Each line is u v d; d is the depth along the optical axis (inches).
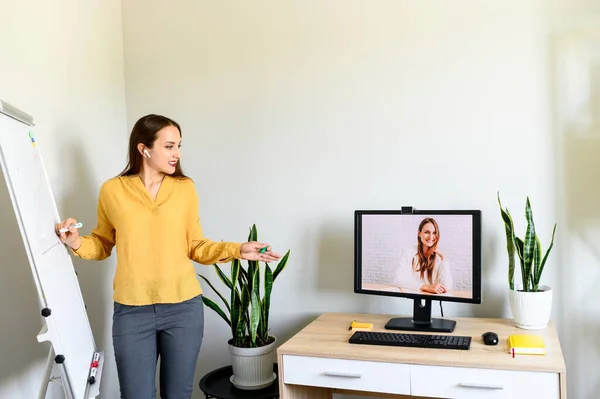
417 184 101.7
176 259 83.7
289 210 110.8
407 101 102.1
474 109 98.2
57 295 71.1
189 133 117.9
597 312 92.7
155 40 120.3
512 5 95.7
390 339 82.8
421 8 100.9
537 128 94.9
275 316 112.0
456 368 74.5
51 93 100.0
